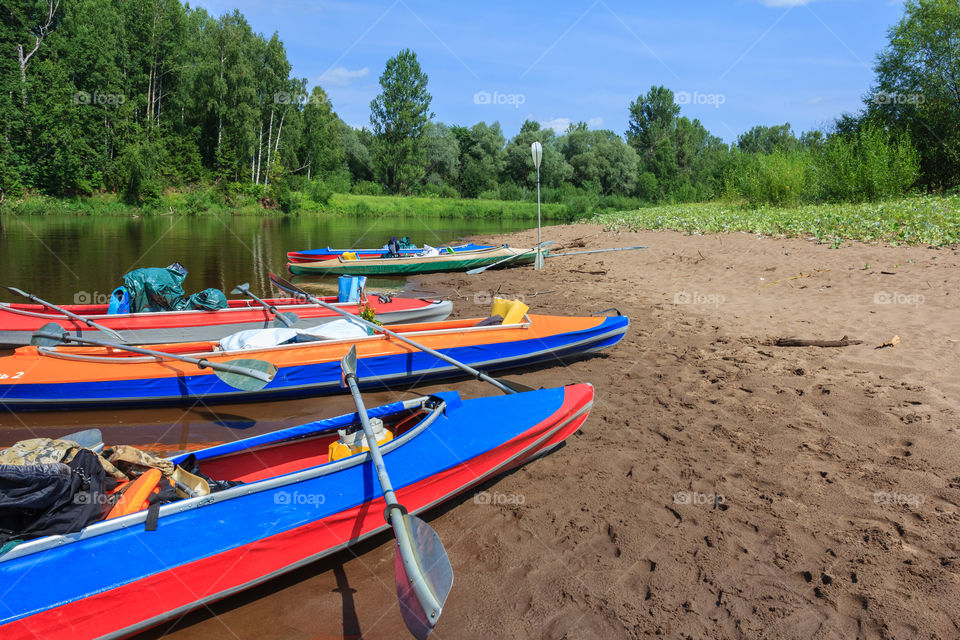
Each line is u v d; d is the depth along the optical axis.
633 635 3.33
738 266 14.05
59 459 3.30
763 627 3.33
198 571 3.46
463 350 7.73
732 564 3.85
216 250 22.97
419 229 39.12
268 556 3.70
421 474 4.34
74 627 3.16
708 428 5.83
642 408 6.44
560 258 19.58
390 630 3.44
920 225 14.63
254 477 4.48
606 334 8.41
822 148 27.53
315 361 7.06
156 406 6.90
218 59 51.03
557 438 5.47
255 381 5.93
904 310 9.27
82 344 7.24
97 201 41.84
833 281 11.52
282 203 50.66
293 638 3.39
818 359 7.57
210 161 52.72
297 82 55.97
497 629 3.42
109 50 44.97
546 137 72.38
